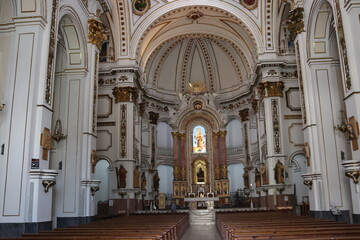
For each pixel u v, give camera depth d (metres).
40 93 9.16
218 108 27.08
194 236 11.73
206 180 26.98
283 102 19.97
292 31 13.43
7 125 8.77
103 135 20.53
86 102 12.66
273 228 7.22
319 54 12.20
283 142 19.23
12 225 8.28
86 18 13.00
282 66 20.23
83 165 12.21
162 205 24.06
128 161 19.83
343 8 9.25
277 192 18.67
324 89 11.98
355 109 8.77
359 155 8.73
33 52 9.15
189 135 27.72
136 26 21.28
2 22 9.74
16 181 8.48
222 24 23.20
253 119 25.94
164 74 28.39
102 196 23.73
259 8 20.42
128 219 12.74
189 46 27.73
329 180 11.33
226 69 28.30
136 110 22.22
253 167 25.11
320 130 11.73
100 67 21.20
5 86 9.25
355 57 8.84
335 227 6.94
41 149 8.96
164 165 28.80
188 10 21.52
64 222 11.46
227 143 28.64
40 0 9.38
